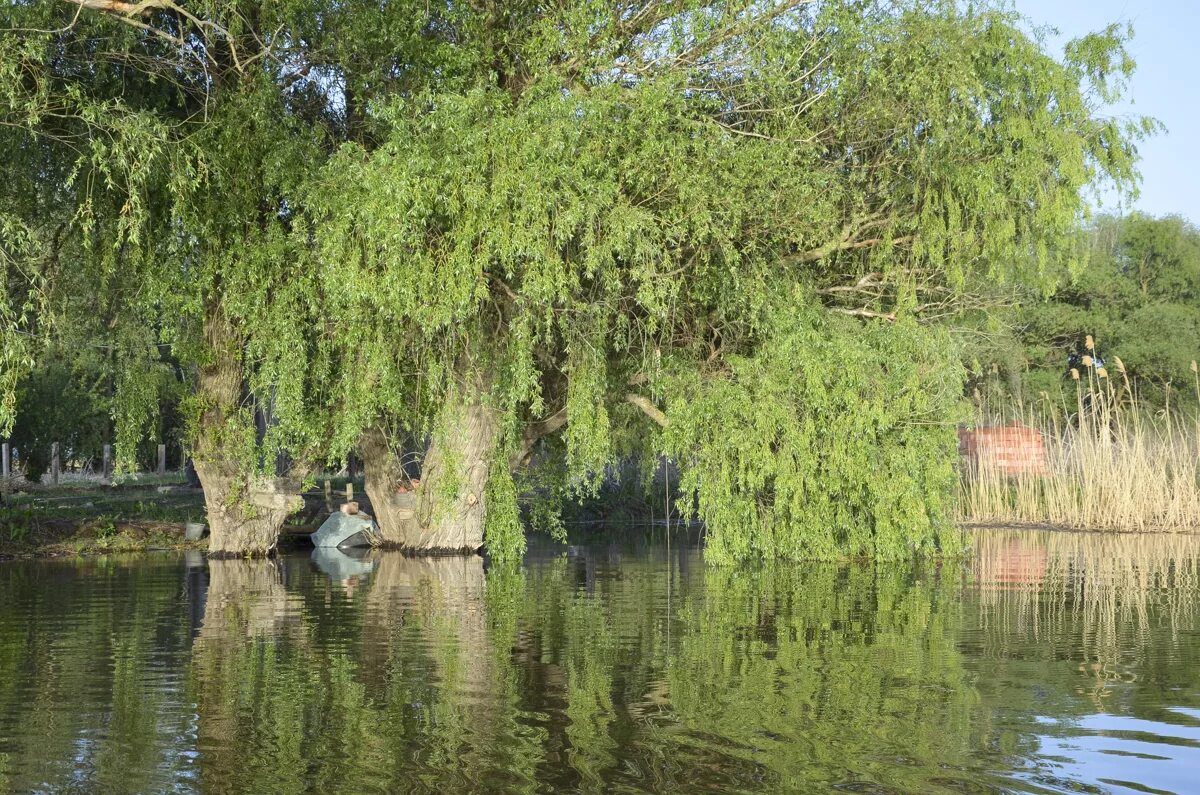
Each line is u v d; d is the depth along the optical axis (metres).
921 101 21.31
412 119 18.78
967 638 12.65
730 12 20.55
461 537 25.34
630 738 8.27
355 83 20.50
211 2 18.83
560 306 20.03
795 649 11.92
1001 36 22.27
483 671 10.75
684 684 10.10
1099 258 59.88
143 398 22.42
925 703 9.34
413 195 17.48
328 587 18.31
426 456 25.52
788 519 22.06
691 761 7.69
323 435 21.92
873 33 20.89
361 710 9.17
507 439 21.56
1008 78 22.22
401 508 26.52
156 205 19.95
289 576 20.30
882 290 24.41
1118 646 12.08
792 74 21.81
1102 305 59.16
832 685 10.05
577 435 20.42
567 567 21.97
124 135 17.38
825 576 19.64
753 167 19.59
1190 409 54.19
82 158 17.52
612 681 10.25
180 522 29.89
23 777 7.44
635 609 15.26
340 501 32.19
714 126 19.66
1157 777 7.32
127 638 12.88
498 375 21.22
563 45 20.22
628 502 37.38
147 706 9.34
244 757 7.86
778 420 21.05
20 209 20.38
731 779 7.30
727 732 8.43
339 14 19.81
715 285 21.20
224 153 19.20
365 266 18.67
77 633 13.27
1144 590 17.22
